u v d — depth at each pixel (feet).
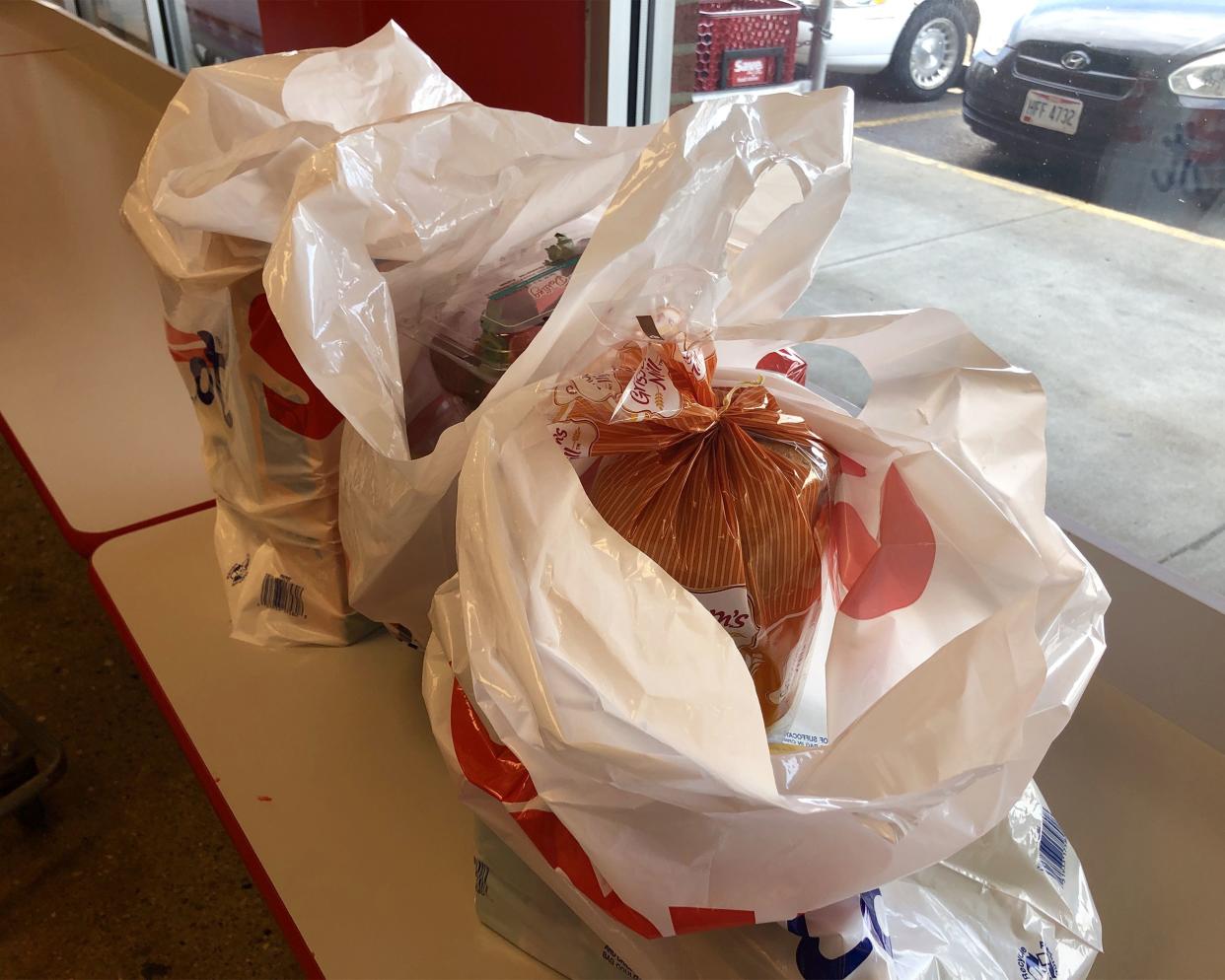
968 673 1.18
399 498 1.58
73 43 7.68
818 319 1.47
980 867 1.56
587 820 1.18
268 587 2.36
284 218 1.46
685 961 1.38
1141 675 2.11
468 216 1.73
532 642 1.19
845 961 1.30
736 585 1.45
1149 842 1.96
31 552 5.35
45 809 3.92
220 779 2.05
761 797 1.07
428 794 2.04
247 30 5.89
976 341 1.48
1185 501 2.56
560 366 1.57
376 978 1.69
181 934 3.53
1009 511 1.43
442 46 3.85
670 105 3.48
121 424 3.31
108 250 4.66
